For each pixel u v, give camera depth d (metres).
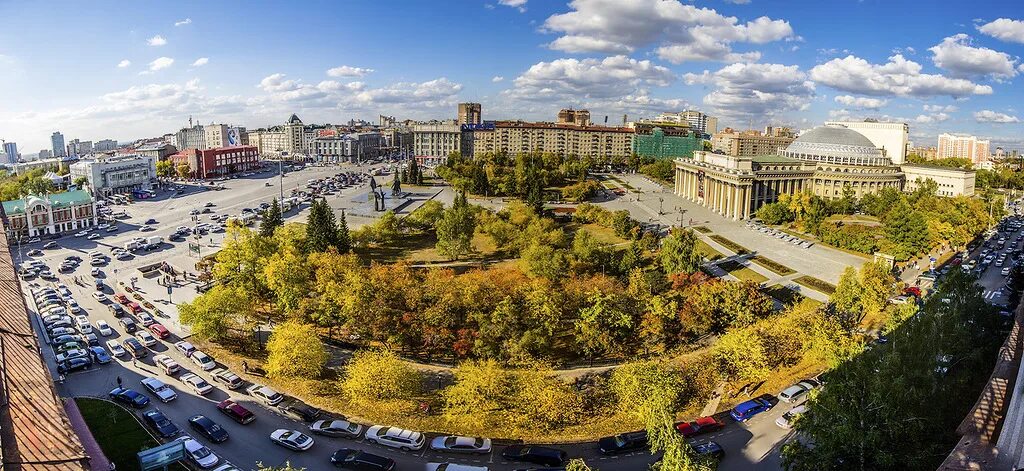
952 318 144.00
